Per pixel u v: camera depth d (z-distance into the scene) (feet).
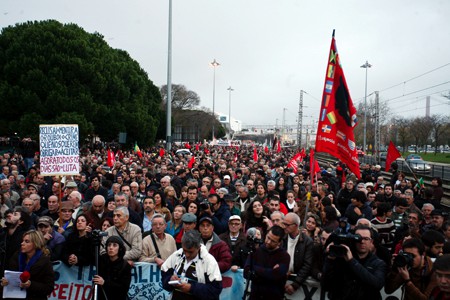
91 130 118.62
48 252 19.06
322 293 19.71
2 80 118.93
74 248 21.13
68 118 112.78
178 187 44.75
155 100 189.37
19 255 18.39
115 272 18.49
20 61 117.39
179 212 25.44
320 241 20.84
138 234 22.39
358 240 16.08
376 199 33.45
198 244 16.78
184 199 35.76
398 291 18.60
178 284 16.26
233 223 22.98
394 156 49.19
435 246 18.72
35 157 90.02
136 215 27.84
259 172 49.06
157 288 21.43
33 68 117.29
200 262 16.92
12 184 42.93
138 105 147.64
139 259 21.90
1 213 27.99
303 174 56.75
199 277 16.70
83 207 27.22
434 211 25.34
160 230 21.86
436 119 201.57
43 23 134.82
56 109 115.75
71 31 128.67
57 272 21.35
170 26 95.20
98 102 130.62
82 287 21.24
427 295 15.55
